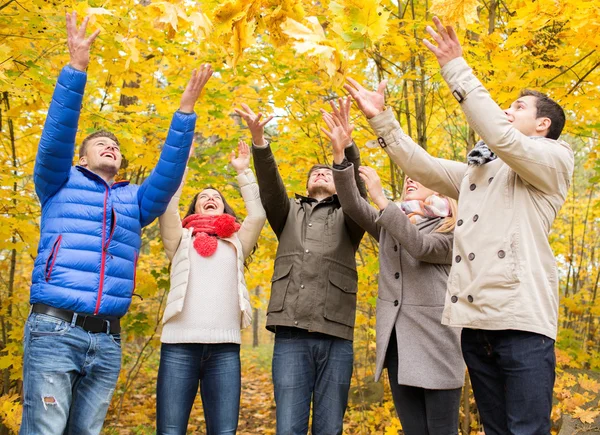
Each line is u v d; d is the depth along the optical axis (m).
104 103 4.31
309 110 4.20
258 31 1.95
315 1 2.84
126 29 3.21
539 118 2.01
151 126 4.11
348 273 2.84
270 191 2.87
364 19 1.82
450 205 2.76
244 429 5.73
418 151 2.26
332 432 2.62
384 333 2.63
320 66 1.70
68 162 2.34
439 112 5.00
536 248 1.84
